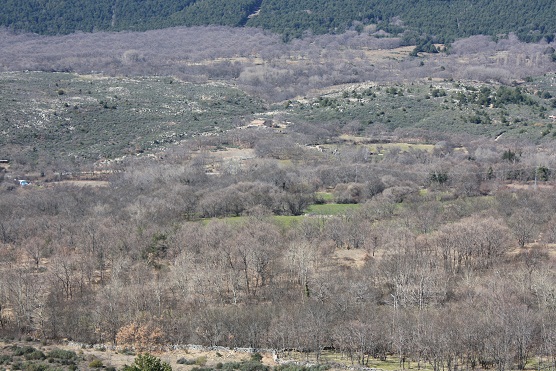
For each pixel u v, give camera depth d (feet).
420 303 481.87
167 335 453.58
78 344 449.48
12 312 495.82
